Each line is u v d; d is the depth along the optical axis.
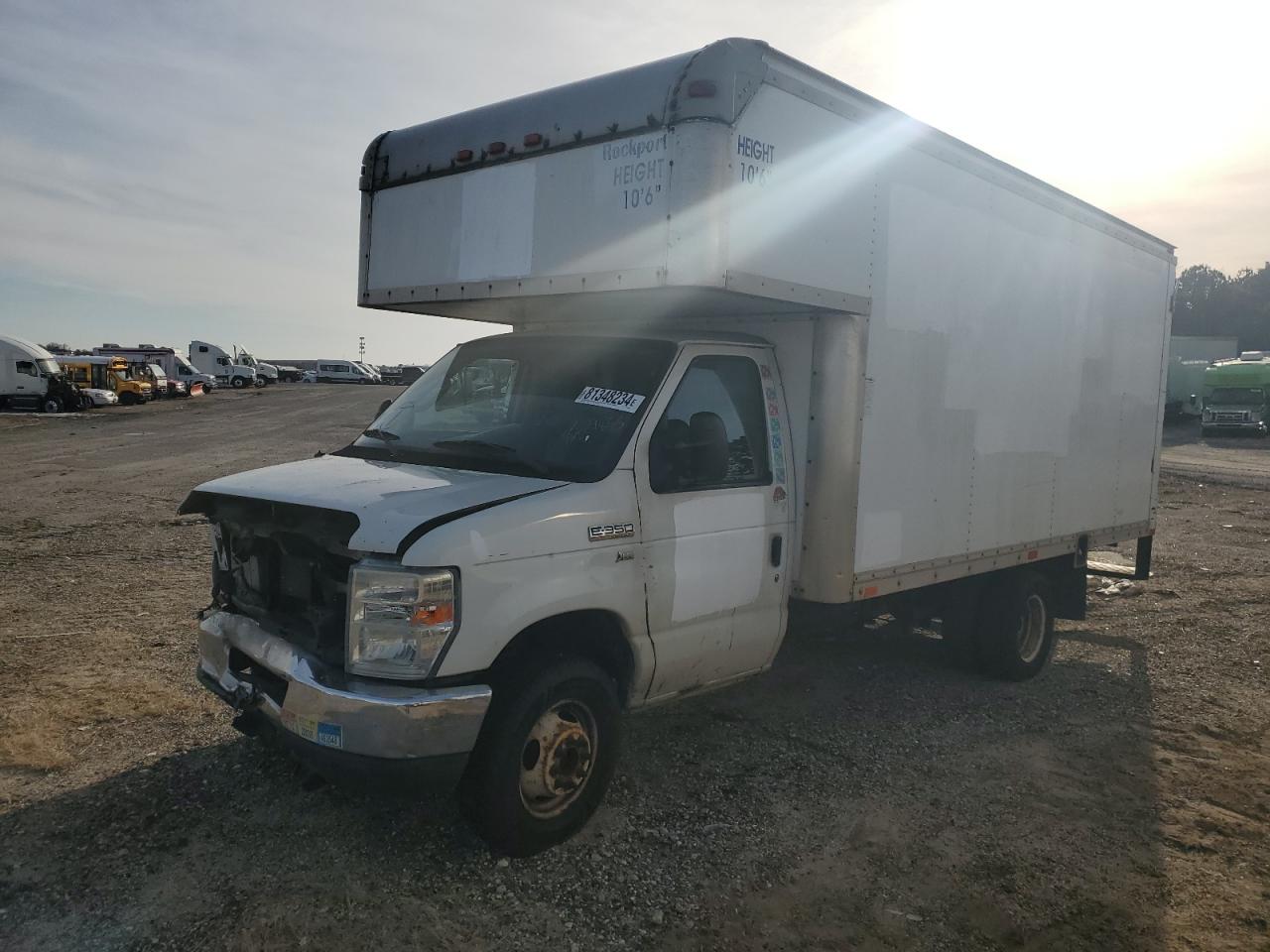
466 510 3.60
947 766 5.09
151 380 47.66
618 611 4.01
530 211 4.63
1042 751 5.36
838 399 4.80
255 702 3.83
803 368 4.90
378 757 3.36
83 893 3.54
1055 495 6.80
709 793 4.61
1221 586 10.10
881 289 4.96
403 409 5.03
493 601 3.55
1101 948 3.47
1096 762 5.22
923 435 5.37
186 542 10.89
